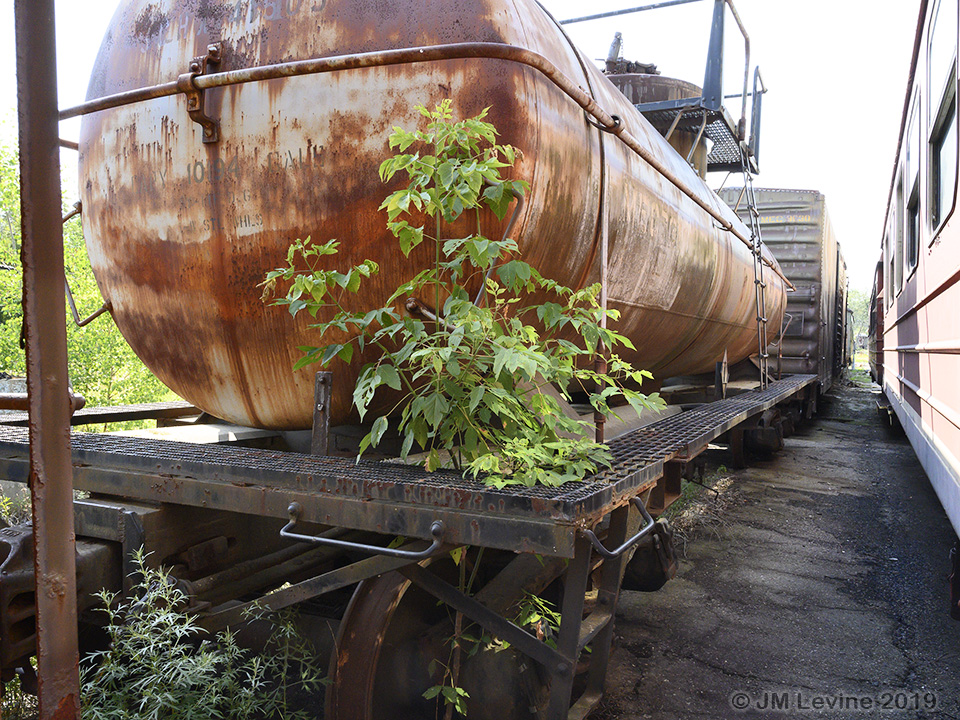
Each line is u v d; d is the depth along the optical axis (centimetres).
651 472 241
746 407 515
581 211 280
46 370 118
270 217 252
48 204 117
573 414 283
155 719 196
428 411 204
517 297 259
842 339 1952
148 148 270
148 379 842
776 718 285
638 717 283
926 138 442
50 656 121
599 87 328
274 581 272
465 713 229
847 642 360
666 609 400
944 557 499
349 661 220
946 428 370
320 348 225
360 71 242
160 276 275
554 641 234
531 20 269
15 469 249
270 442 318
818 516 612
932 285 419
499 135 235
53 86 116
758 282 638
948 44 351
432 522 190
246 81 238
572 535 172
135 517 220
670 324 452
